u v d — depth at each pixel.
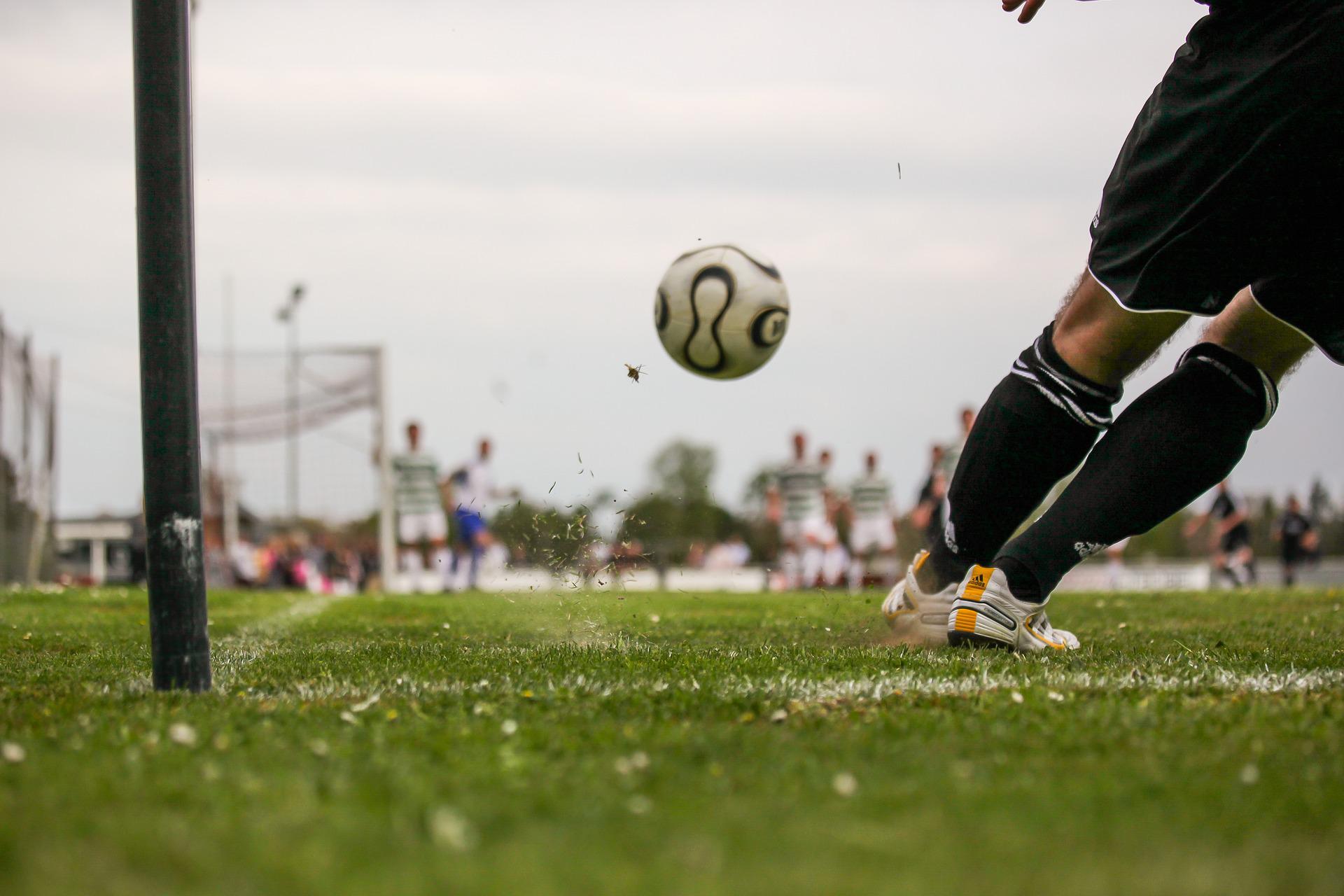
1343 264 4.34
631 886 1.74
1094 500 4.95
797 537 19.47
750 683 3.75
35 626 6.89
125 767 2.46
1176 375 4.91
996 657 4.75
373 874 1.78
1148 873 1.83
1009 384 5.07
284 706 3.33
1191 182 4.29
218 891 1.72
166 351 3.57
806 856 1.90
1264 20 4.12
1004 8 4.98
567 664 4.27
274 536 26.08
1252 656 4.79
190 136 3.63
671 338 5.53
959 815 2.14
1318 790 2.31
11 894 1.72
